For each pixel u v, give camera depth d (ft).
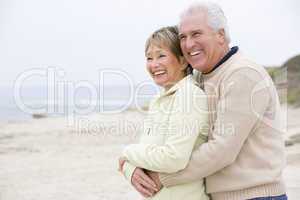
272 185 9.21
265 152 9.16
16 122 47.16
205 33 9.41
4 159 29.86
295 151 28.02
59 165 27.50
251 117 8.86
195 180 9.18
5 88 151.12
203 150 8.97
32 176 25.18
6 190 22.34
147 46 10.03
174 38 9.79
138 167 9.56
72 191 21.75
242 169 9.12
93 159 28.86
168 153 8.91
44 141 35.12
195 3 9.61
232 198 9.25
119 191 21.70
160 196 9.40
